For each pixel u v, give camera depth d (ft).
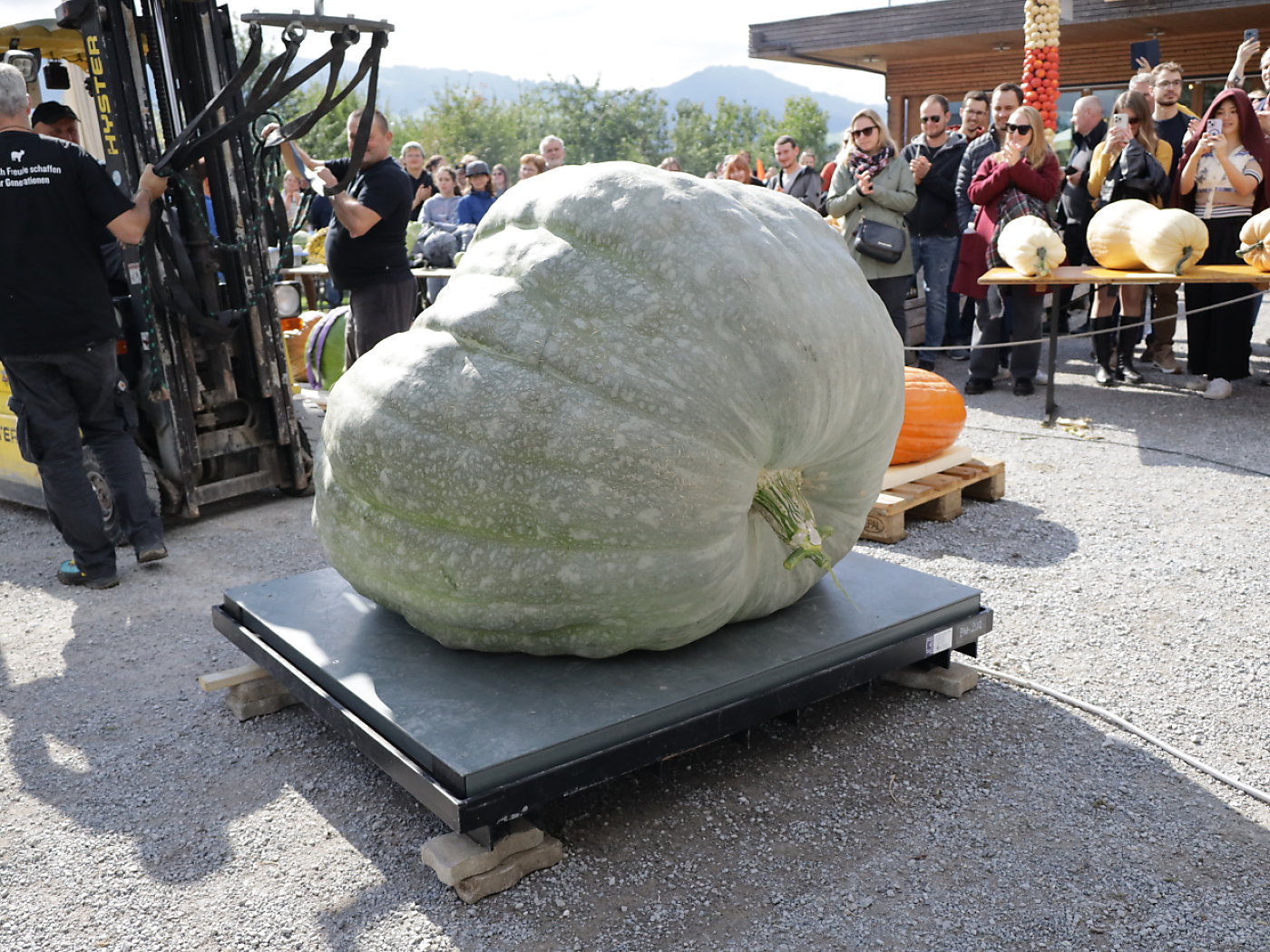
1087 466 18.95
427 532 8.39
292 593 10.73
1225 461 18.78
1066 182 26.73
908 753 9.47
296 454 18.80
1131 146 23.56
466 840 7.80
